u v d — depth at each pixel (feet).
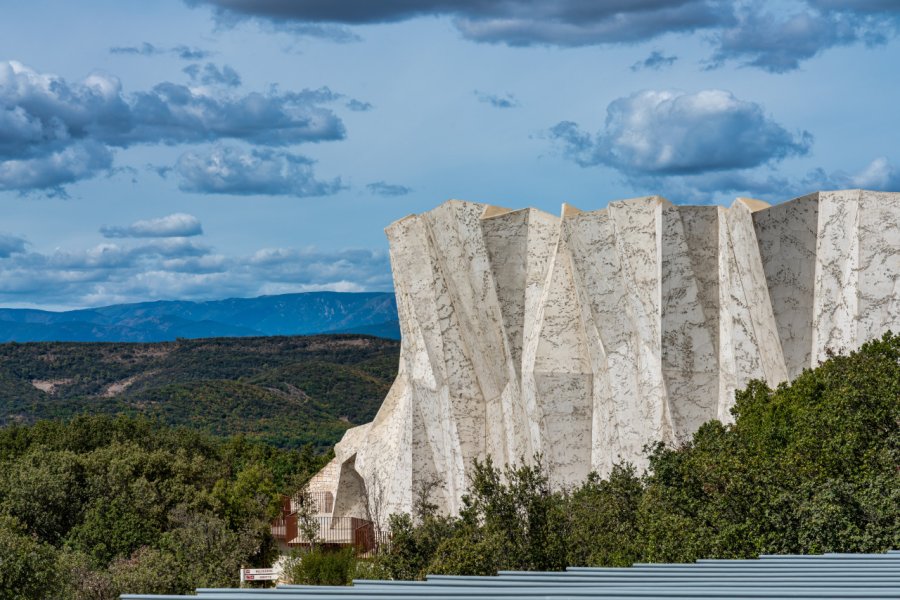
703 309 163.63
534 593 53.72
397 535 124.57
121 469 223.10
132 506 209.46
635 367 172.35
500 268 196.03
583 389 183.83
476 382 205.87
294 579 162.30
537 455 126.82
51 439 299.38
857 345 139.85
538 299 192.44
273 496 248.11
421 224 211.61
